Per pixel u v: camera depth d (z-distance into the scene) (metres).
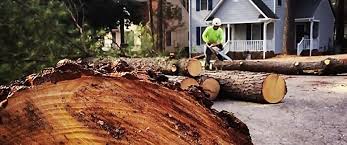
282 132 5.08
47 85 2.16
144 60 10.16
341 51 27.28
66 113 2.10
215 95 7.77
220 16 25.70
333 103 7.16
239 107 6.97
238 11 24.97
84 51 10.41
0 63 7.98
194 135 2.35
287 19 21.78
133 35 14.54
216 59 12.96
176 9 29.70
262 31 25.67
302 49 25.06
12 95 2.06
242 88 7.54
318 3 26.23
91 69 2.37
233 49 25.31
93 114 2.14
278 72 12.88
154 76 2.77
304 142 4.59
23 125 2.03
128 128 2.15
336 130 5.13
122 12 24.25
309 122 5.62
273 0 25.09
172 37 29.77
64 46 9.59
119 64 2.73
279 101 7.34
